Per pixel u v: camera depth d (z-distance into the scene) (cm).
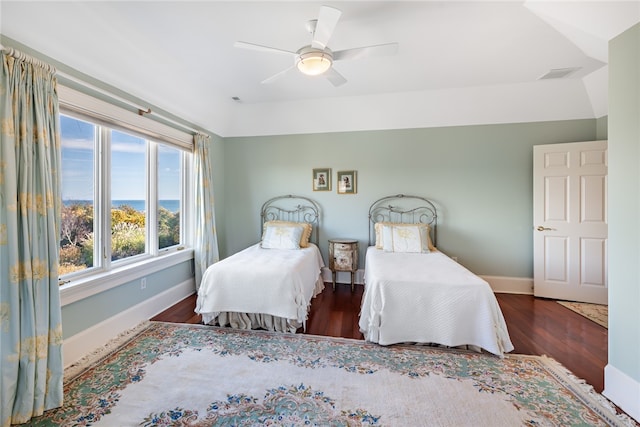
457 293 211
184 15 188
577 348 217
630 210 150
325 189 400
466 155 363
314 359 201
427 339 215
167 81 270
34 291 148
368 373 184
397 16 191
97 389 167
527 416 148
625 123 151
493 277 360
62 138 200
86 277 212
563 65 263
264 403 157
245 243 424
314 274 333
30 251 148
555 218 325
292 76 286
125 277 243
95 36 193
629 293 150
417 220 378
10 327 140
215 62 254
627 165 151
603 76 279
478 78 292
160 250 300
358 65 263
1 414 136
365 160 388
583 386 171
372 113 362
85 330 207
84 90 202
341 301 327
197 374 182
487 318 204
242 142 420
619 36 153
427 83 304
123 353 208
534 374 183
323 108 363
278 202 414
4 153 140
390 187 383
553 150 323
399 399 160
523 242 352
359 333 244
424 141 373
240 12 186
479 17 192
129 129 245
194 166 342
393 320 219
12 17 152
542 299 330
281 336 237
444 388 170
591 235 313
